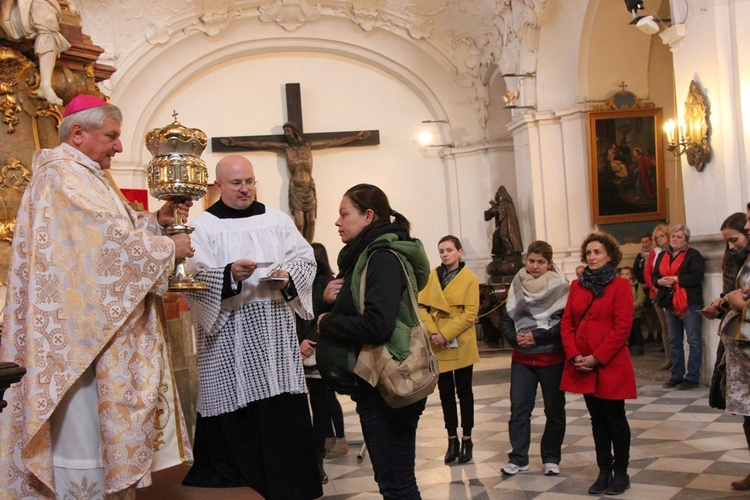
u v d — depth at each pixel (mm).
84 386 3168
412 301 3348
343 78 15352
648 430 6168
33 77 5145
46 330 3041
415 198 15383
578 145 11789
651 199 11641
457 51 14789
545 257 5172
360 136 15023
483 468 5402
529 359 5148
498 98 14531
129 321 3170
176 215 3416
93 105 3291
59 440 3148
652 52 11633
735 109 7434
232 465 3990
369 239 3408
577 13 11375
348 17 14766
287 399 3922
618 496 4543
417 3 14523
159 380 3234
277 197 15000
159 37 14023
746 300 3996
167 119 14766
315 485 3965
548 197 12117
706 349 7887
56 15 5062
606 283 4629
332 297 3596
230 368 3842
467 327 5539
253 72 15133
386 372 3184
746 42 7328
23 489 3123
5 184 4965
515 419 5211
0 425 3107
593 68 11594
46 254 3082
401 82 15406
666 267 8055
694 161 7973
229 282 3672
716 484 4629
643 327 12023
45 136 5219
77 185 3152
